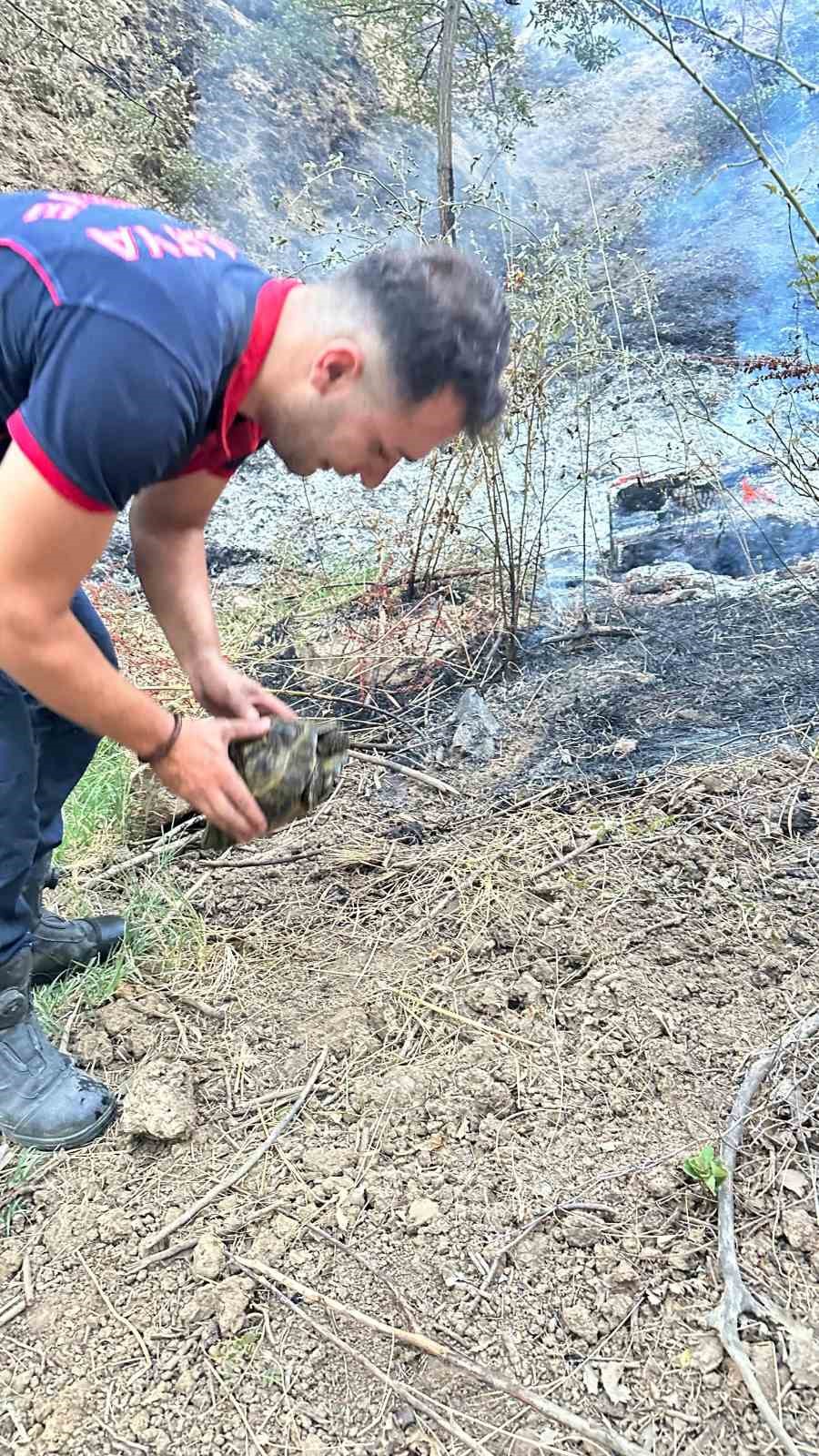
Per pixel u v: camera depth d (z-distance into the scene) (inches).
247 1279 66.9
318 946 93.1
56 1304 67.1
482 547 159.0
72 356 46.0
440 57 238.8
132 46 290.2
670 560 154.0
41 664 52.4
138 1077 79.3
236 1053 83.0
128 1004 88.4
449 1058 80.6
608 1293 64.9
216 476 70.2
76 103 268.8
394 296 50.6
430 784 112.7
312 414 54.3
